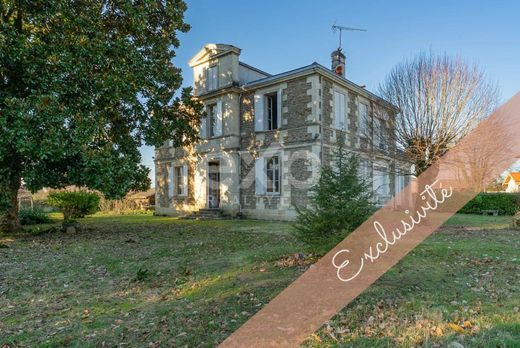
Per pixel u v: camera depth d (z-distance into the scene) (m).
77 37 9.57
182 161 18.25
